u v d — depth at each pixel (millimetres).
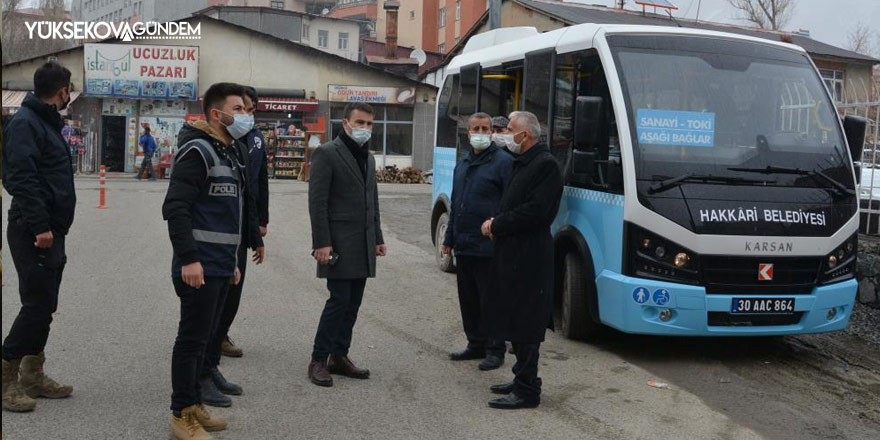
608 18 25250
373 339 7414
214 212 4688
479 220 6609
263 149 6387
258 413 5316
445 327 7953
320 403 5562
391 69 42594
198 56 32625
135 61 32500
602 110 7141
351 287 6148
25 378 5316
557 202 5559
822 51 25500
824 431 5465
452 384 6129
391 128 34156
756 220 6660
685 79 7121
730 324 6641
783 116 7184
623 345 7523
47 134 5059
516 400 5582
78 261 10820
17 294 8656
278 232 14375
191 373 4641
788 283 6738
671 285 6512
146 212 17297
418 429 5121
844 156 7156
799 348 7766
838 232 6914
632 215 6633
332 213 5910
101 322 7559
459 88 10844
